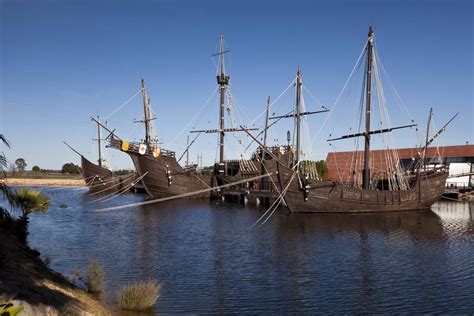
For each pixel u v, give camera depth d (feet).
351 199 143.13
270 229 104.99
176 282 55.26
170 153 197.57
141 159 185.37
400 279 57.62
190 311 44.06
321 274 60.08
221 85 220.02
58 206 167.94
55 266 62.69
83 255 71.87
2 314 20.75
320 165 284.20
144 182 189.88
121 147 172.76
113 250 76.79
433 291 52.21
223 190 202.59
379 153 277.03
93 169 250.78
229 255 73.00
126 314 41.68
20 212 134.10
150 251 76.13
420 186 160.76
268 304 46.88
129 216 133.80
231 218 128.88
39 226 108.68
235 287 53.26
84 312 36.14
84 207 165.07
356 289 52.85
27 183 382.83
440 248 80.43
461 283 55.72
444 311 45.19
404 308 45.98
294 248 79.77
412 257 71.82
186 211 151.12
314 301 48.08
